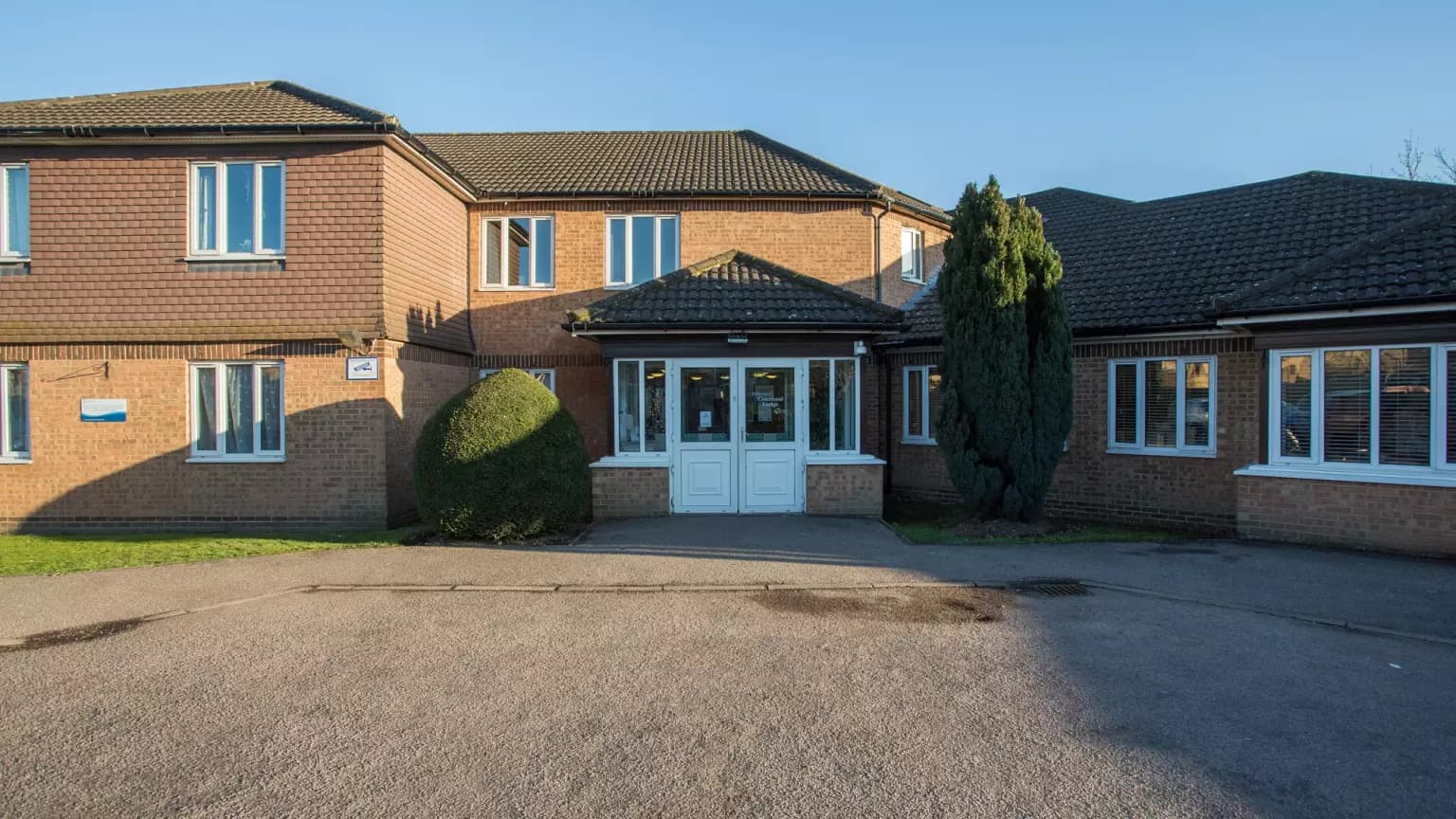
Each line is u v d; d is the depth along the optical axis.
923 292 17.16
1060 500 13.10
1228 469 11.35
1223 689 5.33
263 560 9.33
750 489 12.30
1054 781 4.10
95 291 11.88
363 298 11.75
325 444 11.80
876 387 15.46
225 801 3.92
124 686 5.42
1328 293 9.77
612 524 11.51
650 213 15.26
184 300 11.86
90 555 9.65
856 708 5.02
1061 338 11.16
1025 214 11.13
